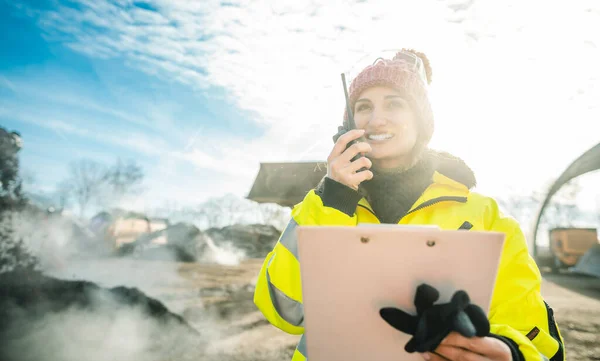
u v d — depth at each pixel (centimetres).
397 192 136
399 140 131
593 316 838
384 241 74
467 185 133
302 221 122
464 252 74
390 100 134
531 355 94
